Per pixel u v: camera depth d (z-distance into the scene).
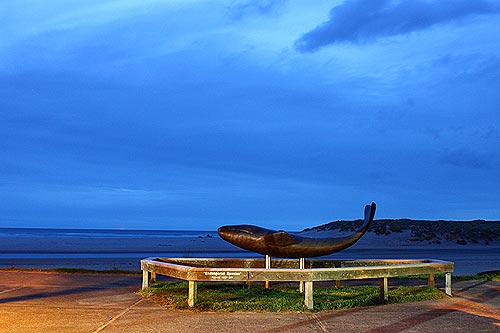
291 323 8.10
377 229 53.72
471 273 19.22
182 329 7.66
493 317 8.71
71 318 8.40
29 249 37.91
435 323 8.18
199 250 40.44
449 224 56.53
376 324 8.08
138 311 9.02
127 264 23.36
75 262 24.31
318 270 9.38
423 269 10.74
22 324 7.93
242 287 11.96
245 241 10.73
